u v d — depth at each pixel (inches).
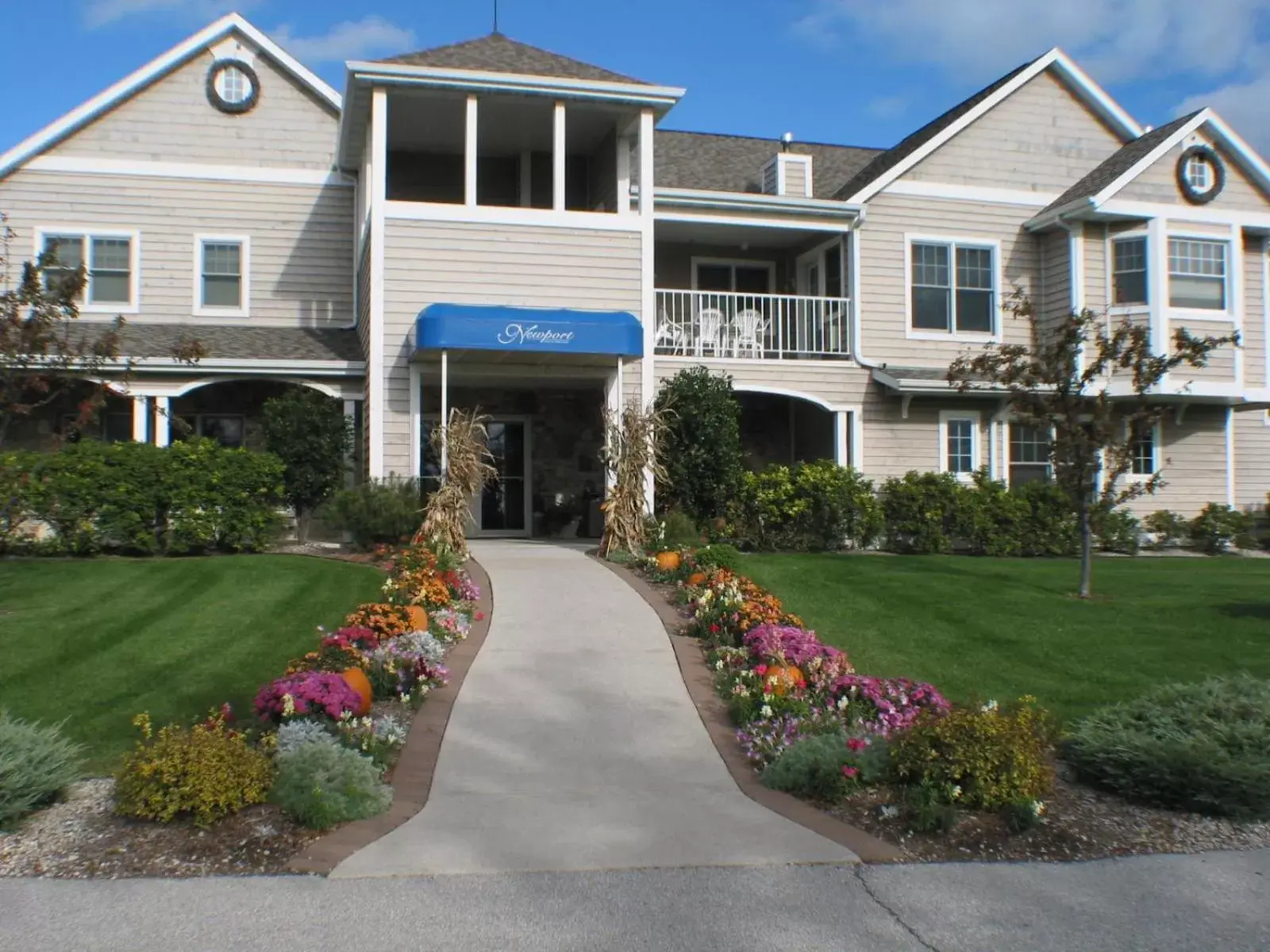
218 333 753.0
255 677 362.6
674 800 267.3
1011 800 255.3
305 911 201.0
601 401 792.9
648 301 658.8
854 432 754.2
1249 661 413.4
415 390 625.0
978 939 194.4
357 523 581.9
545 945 188.2
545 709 335.0
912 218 772.6
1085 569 535.2
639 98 651.5
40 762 255.6
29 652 385.4
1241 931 199.9
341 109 804.0
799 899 209.9
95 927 193.6
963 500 714.2
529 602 460.4
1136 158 757.9
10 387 448.8
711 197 721.6
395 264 626.2
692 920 199.0
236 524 593.9
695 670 373.4
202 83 791.7
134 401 679.1
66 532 569.9
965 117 782.5
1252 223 772.0
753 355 760.3
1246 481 901.8
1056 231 780.0
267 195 797.2
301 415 672.4
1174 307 756.0
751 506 679.1
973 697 310.7
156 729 314.8
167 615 437.4
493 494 778.2
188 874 217.9
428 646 366.9
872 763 272.2
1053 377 532.1
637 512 591.5
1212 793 264.8
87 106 765.3
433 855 228.8
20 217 761.6
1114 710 317.4
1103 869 230.1
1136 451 789.9
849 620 466.3
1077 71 802.2
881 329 763.4
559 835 241.9
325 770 253.4
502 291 637.9
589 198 770.8
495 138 734.5
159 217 781.3
